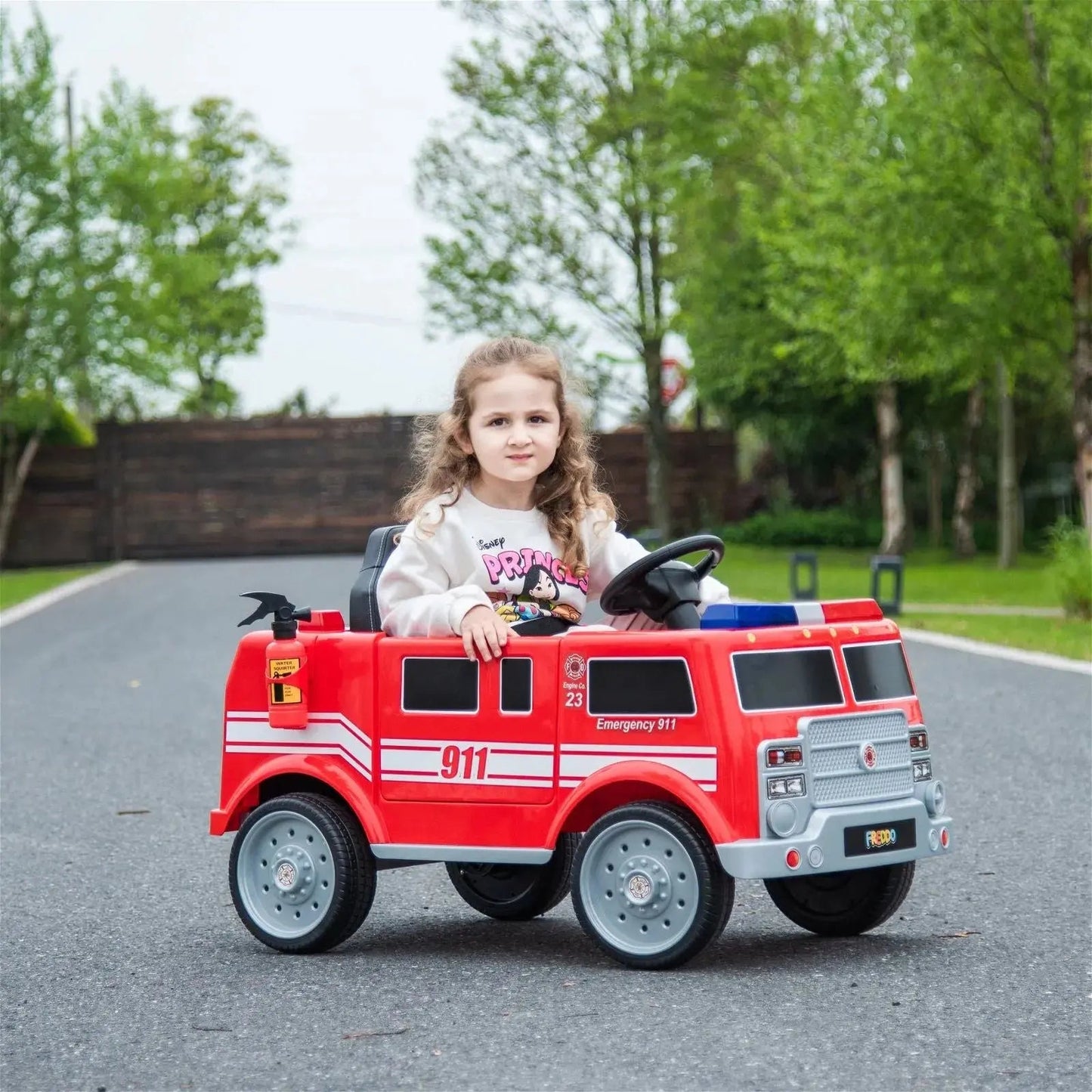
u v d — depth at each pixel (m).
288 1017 5.19
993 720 12.84
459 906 7.01
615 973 5.61
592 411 6.12
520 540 5.97
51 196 41.56
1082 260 23.97
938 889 7.11
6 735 13.39
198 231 61.69
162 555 44.91
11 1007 5.47
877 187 24.28
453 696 5.77
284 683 6.01
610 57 40.00
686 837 5.40
